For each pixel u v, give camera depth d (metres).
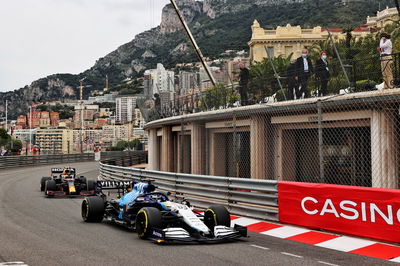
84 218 10.66
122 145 189.12
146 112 28.30
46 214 11.96
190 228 8.23
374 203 8.25
